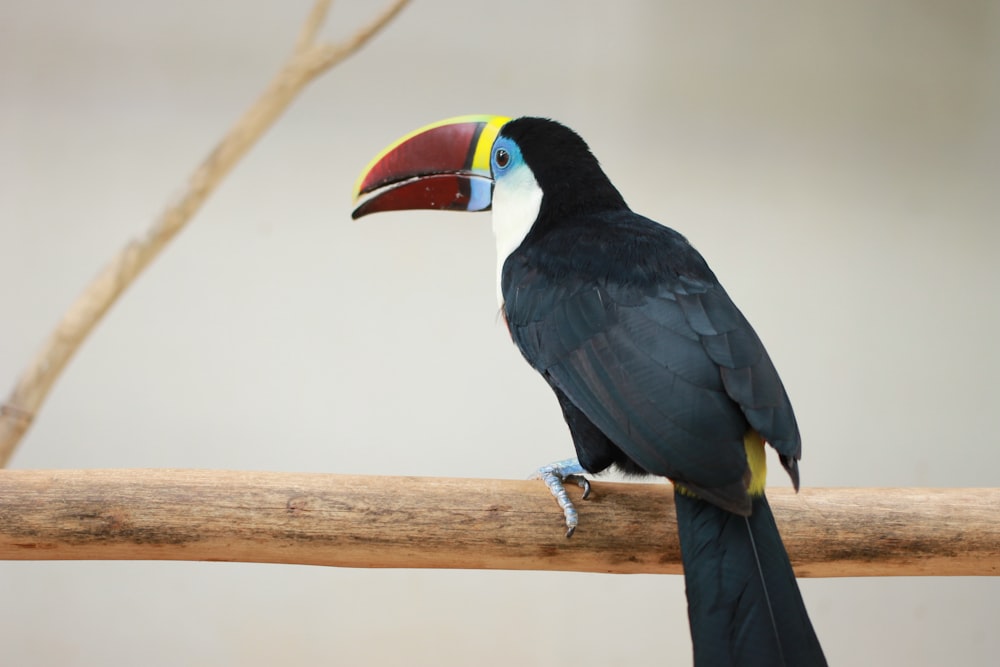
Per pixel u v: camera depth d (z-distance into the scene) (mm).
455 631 10633
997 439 11703
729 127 11430
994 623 11258
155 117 10758
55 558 5336
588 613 10789
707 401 5113
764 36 11492
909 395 11617
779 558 4867
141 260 8320
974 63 11906
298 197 10883
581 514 5559
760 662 4559
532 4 11125
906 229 11711
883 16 11688
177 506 5285
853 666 11133
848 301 11570
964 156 11930
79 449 10492
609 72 11234
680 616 10859
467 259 11039
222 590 10438
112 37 10727
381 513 5391
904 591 11227
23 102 10656
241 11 10812
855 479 11477
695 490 4914
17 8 10633
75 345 8172
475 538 5441
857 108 11648
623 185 11258
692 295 5668
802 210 11539
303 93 10883
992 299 11844
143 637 10344
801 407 11445
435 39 11023
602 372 5477
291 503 5352
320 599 10508
